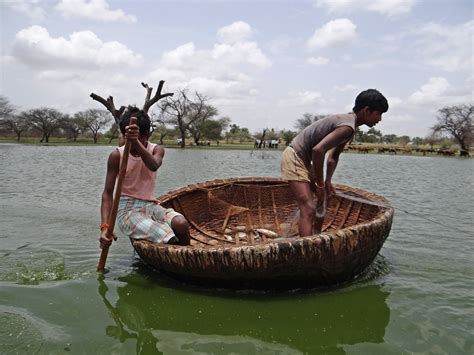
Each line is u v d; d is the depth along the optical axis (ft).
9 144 213.66
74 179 43.34
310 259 10.19
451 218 21.74
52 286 11.10
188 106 196.34
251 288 10.76
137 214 12.60
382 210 13.60
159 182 40.09
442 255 14.35
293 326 9.01
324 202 13.35
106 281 11.57
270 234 16.92
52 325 8.82
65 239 15.98
